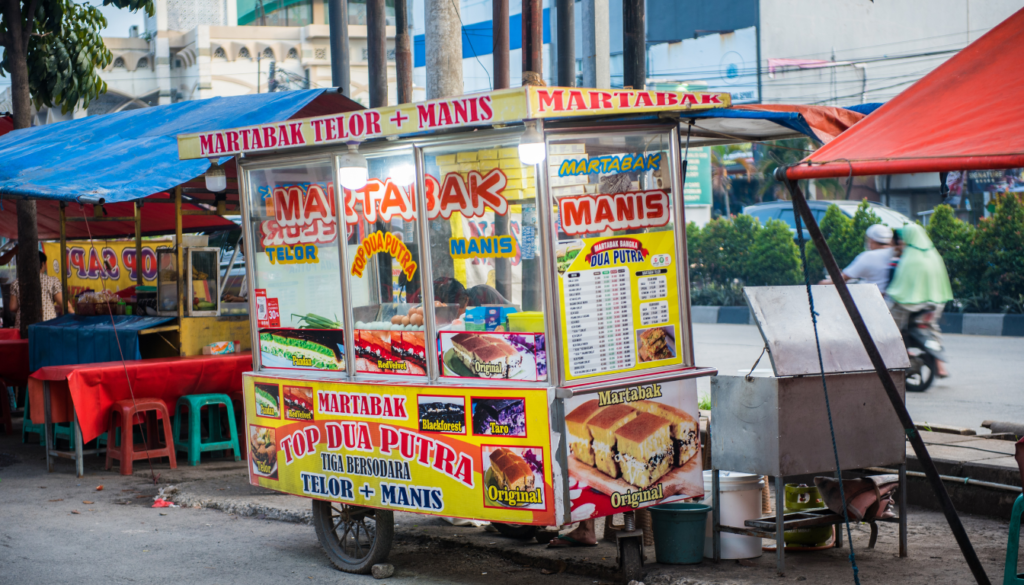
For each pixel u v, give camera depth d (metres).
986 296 17.02
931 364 10.61
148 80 40.59
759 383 4.64
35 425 9.19
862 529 5.60
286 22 41.31
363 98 38.12
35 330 9.55
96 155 8.80
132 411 7.77
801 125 5.09
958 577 4.60
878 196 27.53
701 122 5.07
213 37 39.12
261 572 5.16
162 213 11.34
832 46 29.36
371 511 5.18
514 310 4.50
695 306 21.22
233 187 10.23
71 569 5.22
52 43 12.10
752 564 4.86
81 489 7.31
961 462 6.05
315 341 5.27
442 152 4.65
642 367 4.72
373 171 4.93
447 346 4.70
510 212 4.48
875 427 4.91
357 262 5.04
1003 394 10.22
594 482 4.41
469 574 5.04
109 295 9.63
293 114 8.70
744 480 4.93
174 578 5.05
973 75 3.84
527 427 4.37
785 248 20.19
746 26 28.61
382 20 10.43
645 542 5.33
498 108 4.18
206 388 8.40
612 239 4.60
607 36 10.82
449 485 4.61
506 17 8.89
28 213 10.80
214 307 8.76
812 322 4.54
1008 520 5.70
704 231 22.00
